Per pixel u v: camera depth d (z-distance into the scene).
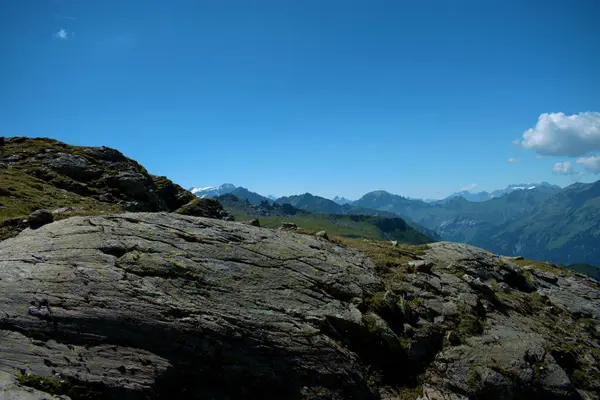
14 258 18.45
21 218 23.62
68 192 36.41
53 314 15.81
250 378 17.59
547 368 24.55
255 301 20.48
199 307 18.48
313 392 18.45
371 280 27.23
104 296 17.09
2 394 12.33
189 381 16.47
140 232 22.25
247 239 25.72
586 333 33.22
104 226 22.19
